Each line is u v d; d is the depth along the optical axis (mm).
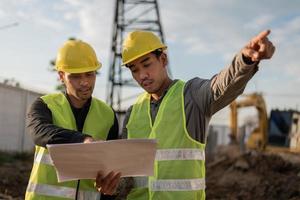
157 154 4012
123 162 3455
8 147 26422
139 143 3373
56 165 3340
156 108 4195
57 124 4305
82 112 4508
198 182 3980
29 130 4023
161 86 4180
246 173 22344
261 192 17578
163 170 3971
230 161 24281
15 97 26891
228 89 3504
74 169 3404
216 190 18500
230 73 3393
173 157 3963
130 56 4047
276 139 28641
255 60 3186
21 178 16234
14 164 20969
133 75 4141
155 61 4082
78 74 4223
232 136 30266
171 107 4039
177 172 3945
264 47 3082
